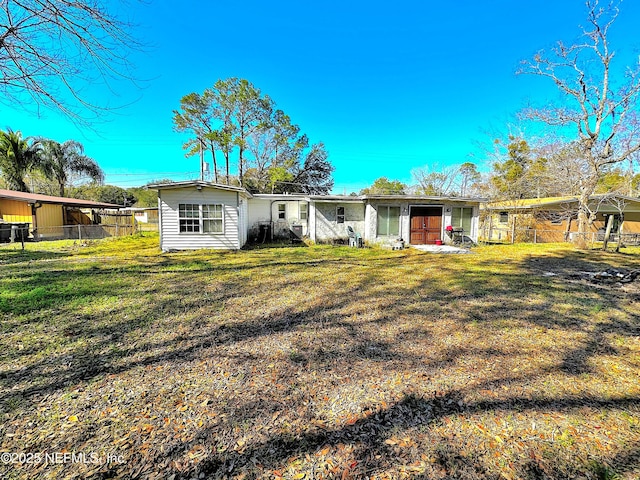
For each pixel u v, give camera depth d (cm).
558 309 455
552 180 1725
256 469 167
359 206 1420
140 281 609
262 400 229
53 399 228
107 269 728
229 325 384
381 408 221
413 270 766
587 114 1296
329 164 2914
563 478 161
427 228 1357
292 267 793
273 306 464
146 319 399
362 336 354
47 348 311
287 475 163
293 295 525
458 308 459
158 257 945
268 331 366
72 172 2136
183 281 616
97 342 328
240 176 2548
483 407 222
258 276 675
